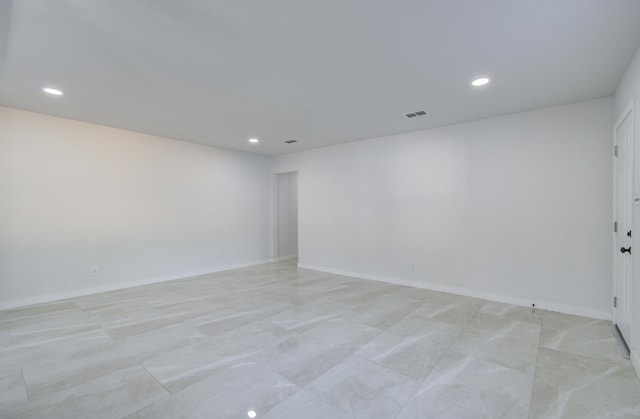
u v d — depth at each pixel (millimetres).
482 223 4367
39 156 4211
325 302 4230
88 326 3375
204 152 6133
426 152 4914
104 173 4812
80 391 2178
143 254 5254
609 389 2172
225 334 3160
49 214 4305
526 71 2877
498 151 4223
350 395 2123
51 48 2461
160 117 4305
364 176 5699
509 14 2027
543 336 3066
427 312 3801
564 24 2135
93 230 4703
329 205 6254
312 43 2402
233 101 3656
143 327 3346
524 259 4031
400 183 5223
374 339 3027
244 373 2412
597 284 3562
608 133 3490
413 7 1956
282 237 7832
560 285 3787
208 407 2000
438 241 4797
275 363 2566
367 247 5672
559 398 2078
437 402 2043
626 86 2842
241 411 1959
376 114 4137
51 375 2387
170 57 2615
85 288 4613
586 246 3625
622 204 3047
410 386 2229
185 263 5828
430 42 2385
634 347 2475
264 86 3219
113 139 4902
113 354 2730
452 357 2656
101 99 3604
